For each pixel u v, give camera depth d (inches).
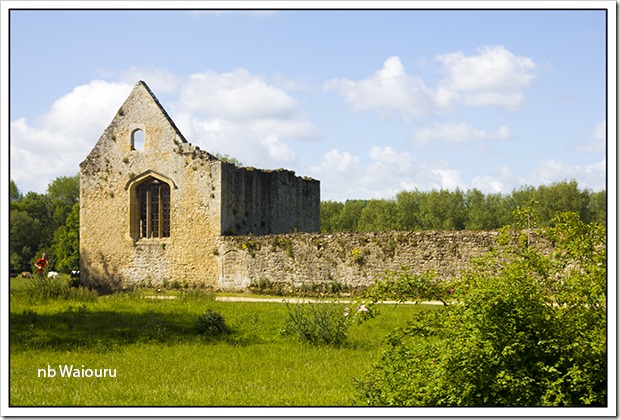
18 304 1101.1
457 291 477.7
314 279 1515.7
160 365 746.2
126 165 1747.0
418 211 3068.4
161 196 1728.6
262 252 1581.0
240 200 1724.9
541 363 444.5
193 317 1010.1
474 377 440.5
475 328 448.1
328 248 1507.1
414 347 493.4
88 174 1777.8
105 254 1754.4
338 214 3307.1
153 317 984.3
